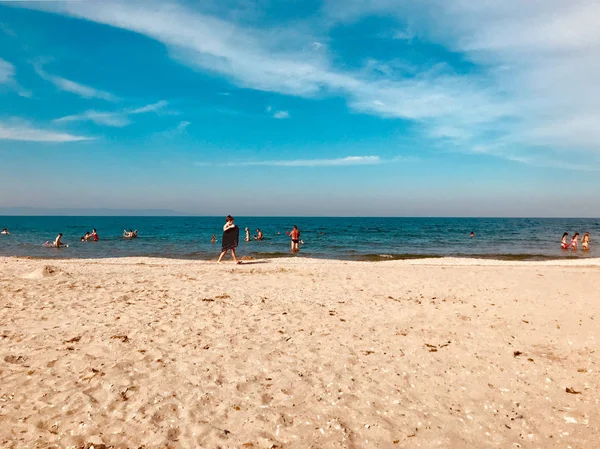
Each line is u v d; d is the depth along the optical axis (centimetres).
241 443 363
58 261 1909
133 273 1368
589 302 948
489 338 679
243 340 645
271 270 1511
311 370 532
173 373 509
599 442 379
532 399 464
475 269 1584
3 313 767
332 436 379
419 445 369
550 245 3809
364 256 2659
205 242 3819
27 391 449
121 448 350
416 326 746
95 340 624
